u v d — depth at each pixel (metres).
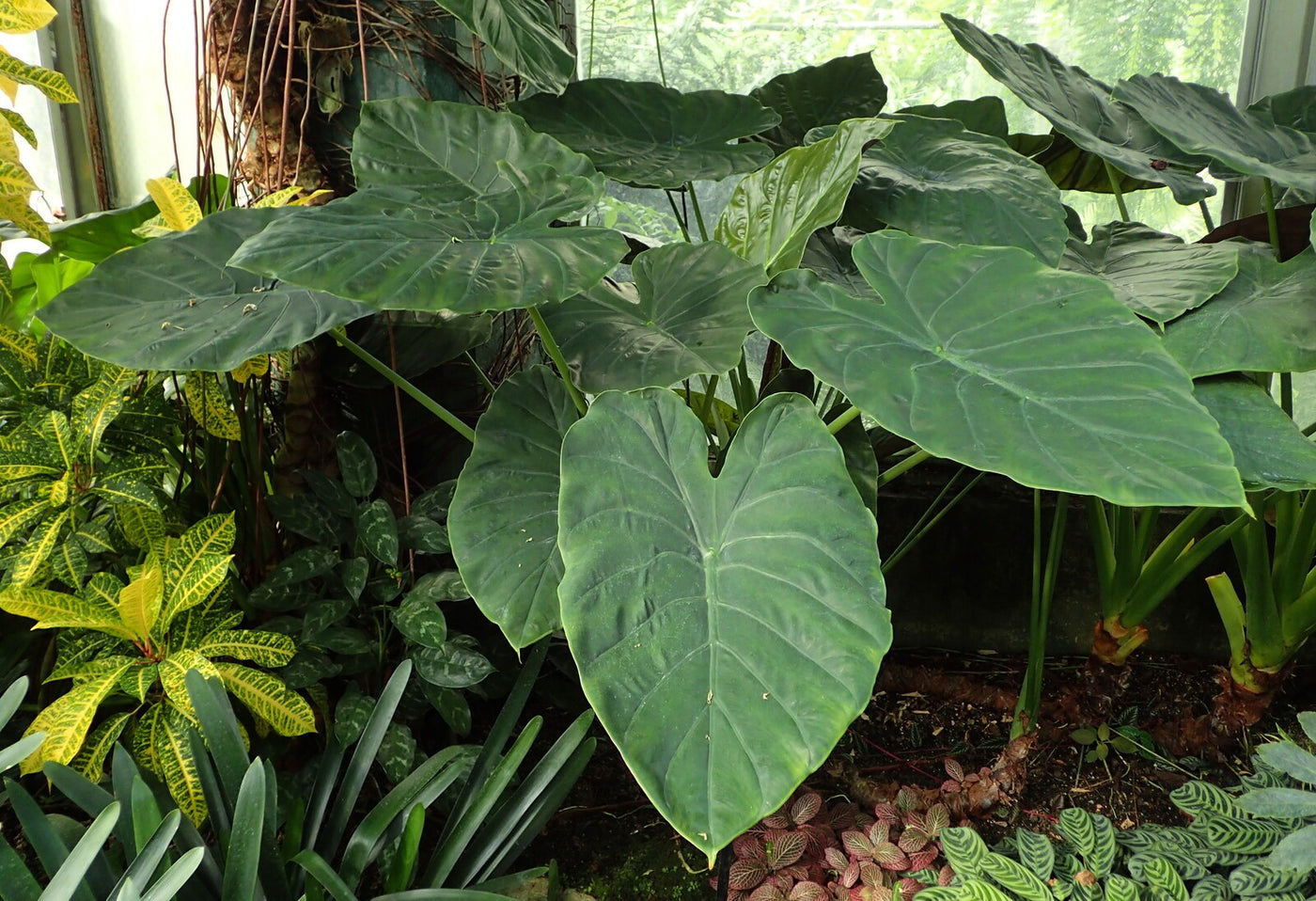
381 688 1.58
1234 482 0.80
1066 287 1.05
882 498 2.13
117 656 1.30
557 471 1.30
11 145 1.42
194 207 1.40
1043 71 1.72
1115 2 2.02
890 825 1.53
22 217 1.48
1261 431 1.16
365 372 1.67
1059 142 1.96
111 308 1.16
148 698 1.36
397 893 1.11
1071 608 2.14
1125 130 1.69
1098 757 1.72
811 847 1.51
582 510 1.00
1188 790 1.50
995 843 1.54
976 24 2.07
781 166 1.41
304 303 1.14
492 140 1.45
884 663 2.06
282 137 1.62
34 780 1.53
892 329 1.03
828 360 0.96
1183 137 1.35
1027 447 0.86
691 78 2.20
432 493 1.66
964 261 1.11
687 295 1.36
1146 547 1.69
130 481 1.35
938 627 2.21
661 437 1.08
